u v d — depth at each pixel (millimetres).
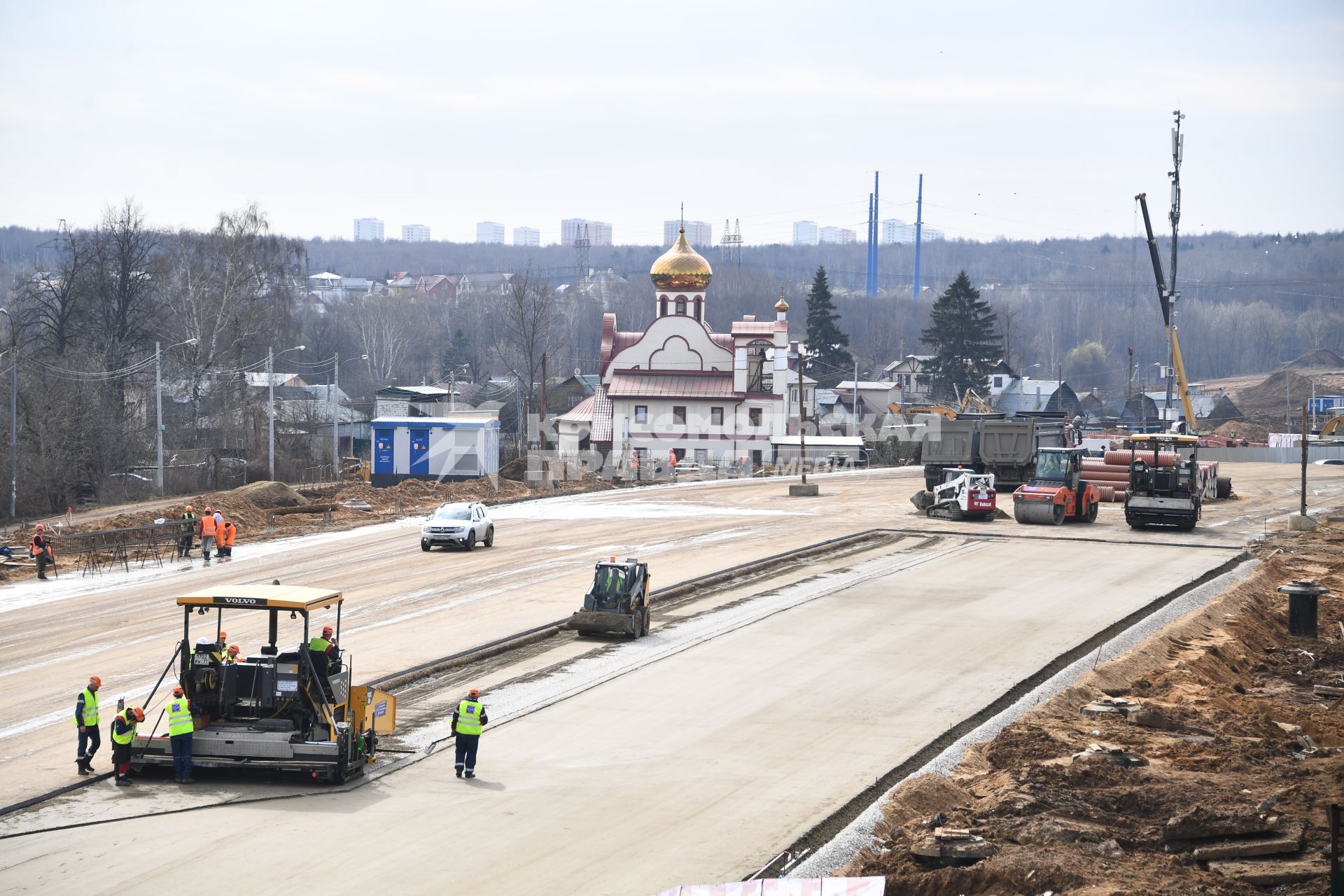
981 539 57812
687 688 31359
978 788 23703
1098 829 21281
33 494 79938
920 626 38562
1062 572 48531
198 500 65875
